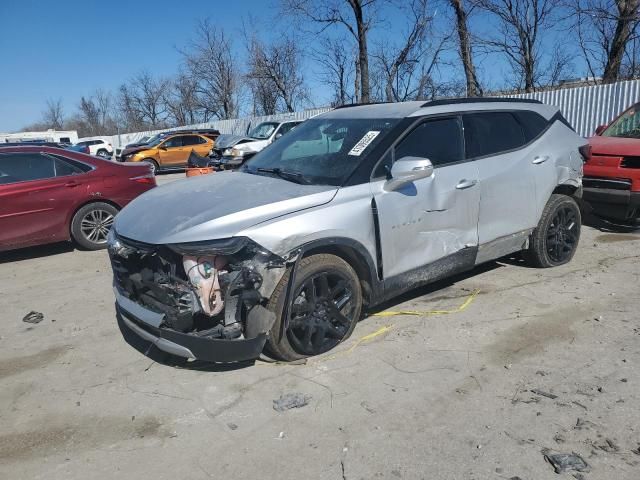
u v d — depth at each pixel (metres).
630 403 3.17
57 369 3.91
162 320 3.44
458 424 3.04
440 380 3.52
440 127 4.52
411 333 4.21
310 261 3.66
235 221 3.43
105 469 2.80
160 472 2.76
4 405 3.47
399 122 4.29
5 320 4.94
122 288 3.97
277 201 3.62
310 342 3.78
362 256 3.91
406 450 2.84
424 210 4.24
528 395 3.31
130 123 57.84
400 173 3.86
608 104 13.89
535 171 5.16
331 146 4.35
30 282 6.16
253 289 3.39
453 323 4.37
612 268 5.65
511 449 2.81
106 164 7.68
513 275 5.48
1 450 2.99
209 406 3.32
